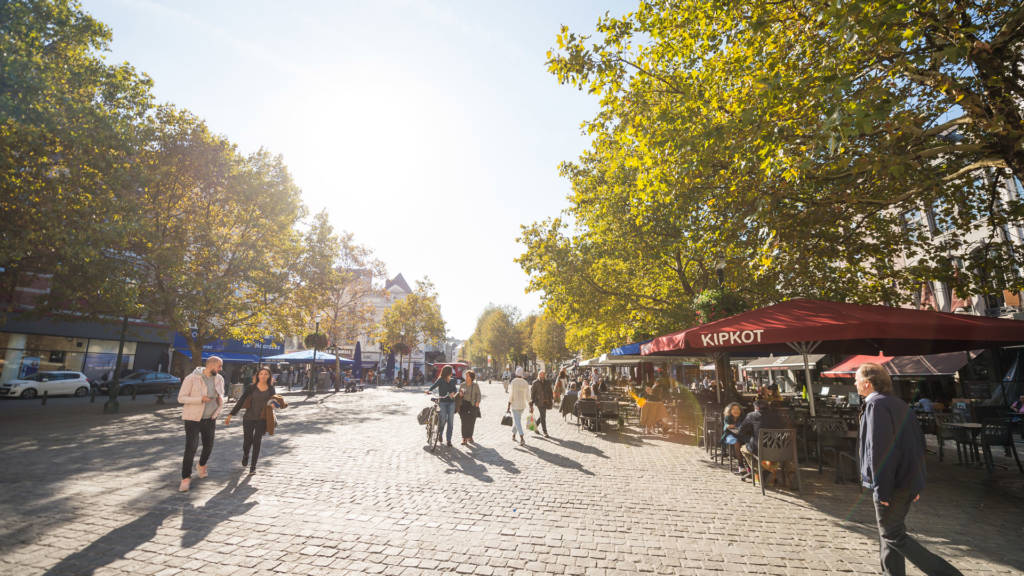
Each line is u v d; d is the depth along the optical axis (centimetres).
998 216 902
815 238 877
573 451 973
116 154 1407
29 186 1267
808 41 705
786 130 657
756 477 697
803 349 869
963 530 496
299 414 1633
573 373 4222
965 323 608
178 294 1794
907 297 1073
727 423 811
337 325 4097
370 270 4169
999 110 630
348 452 898
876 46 629
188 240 1900
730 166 787
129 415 1532
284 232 2212
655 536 468
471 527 486
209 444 668
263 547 418
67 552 394
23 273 1541
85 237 1282
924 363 1622
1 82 1140
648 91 909
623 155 1477
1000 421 838
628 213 1563
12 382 2169
